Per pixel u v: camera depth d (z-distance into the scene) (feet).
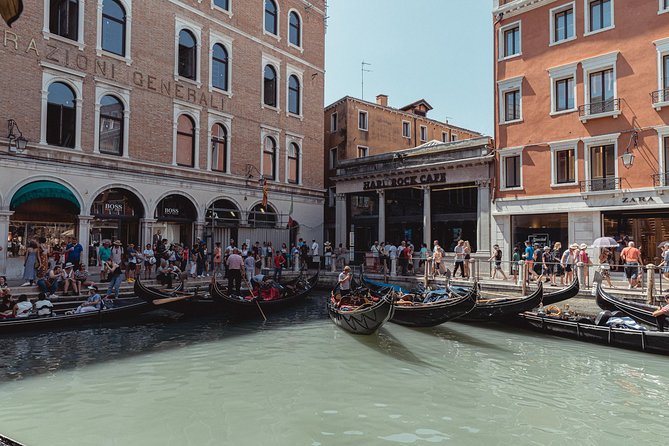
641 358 29.76
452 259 63.93
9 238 46.39
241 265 46.09
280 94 76.07
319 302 54.19
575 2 56.44
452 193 69.05
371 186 77.46
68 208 50.75
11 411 20.65
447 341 34.58
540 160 58.39
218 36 66.54
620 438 18.57
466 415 20.68
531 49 60.03
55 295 40.11
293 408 21.27
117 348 31.30
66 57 49.96
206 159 64.49
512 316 38.34
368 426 19.39
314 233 81.25
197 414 20.52
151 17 58.49
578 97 55.67
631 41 51.93
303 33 81.05
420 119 102.89
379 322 32.27
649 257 50.65
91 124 51.93
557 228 57.26
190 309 41.37
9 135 44.91
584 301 41.60
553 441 18.25
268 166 74.23
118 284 42.60
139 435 18.45
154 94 58.39
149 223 56.80
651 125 50.24
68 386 23.81
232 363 28.30
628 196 51.03
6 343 31.60
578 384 24.98
